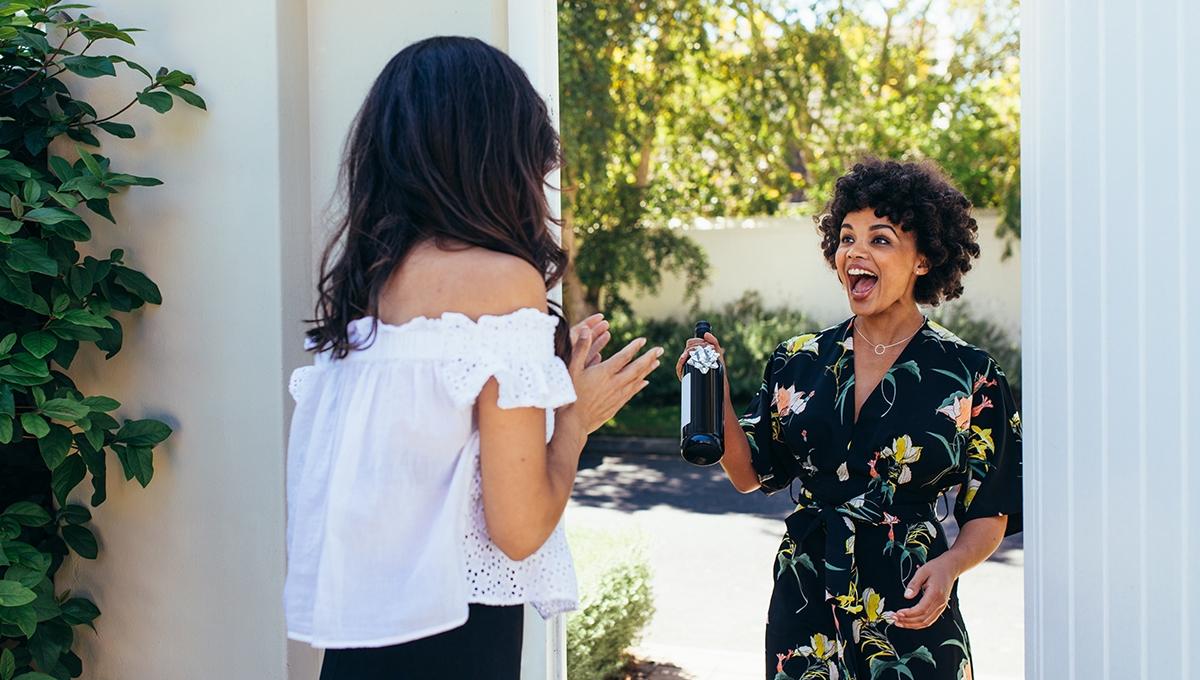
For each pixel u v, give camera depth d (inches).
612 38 413.7
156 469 105.8
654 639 203.6
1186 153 60.6
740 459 92.4
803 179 536.1
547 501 57.2
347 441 59.1
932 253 86.9
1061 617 79.8
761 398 95.4
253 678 103.3
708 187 514.3
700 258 496.1
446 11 99.2
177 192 103.6
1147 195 65.2
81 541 104.5
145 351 105.7
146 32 103.9
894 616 80.1
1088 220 73.9
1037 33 83.3
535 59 100.2
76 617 103.7
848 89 449.7
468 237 58.5
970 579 251.3
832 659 85.5
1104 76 70.9
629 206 474.6
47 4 94.5
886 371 87.4
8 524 93.1
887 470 85.1
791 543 89.4
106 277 101.2
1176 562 62.7
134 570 107.5
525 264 58.8
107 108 105.4
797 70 443.2
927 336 87.4
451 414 57.7
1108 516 71.4
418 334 58.2
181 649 106.0
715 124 476.1
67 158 107.5
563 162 64.4
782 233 534.0
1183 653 61.9
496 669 61.3
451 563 57.8
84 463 99.6
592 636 166.1
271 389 101.3
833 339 91.5
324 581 58.7
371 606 58.0
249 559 103.0
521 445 56.1
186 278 103.8
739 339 515.2
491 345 56.7
